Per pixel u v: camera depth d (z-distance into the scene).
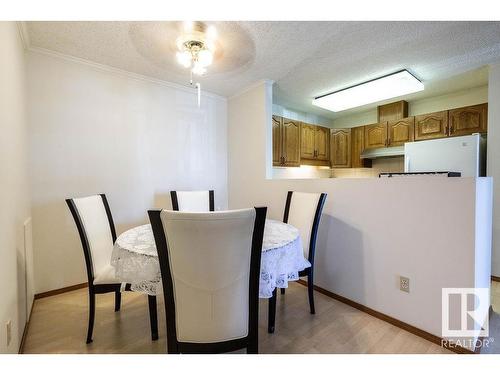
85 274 2.41
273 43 2.11
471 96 3.20
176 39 2.01
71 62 2.32
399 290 1.72
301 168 4.24
